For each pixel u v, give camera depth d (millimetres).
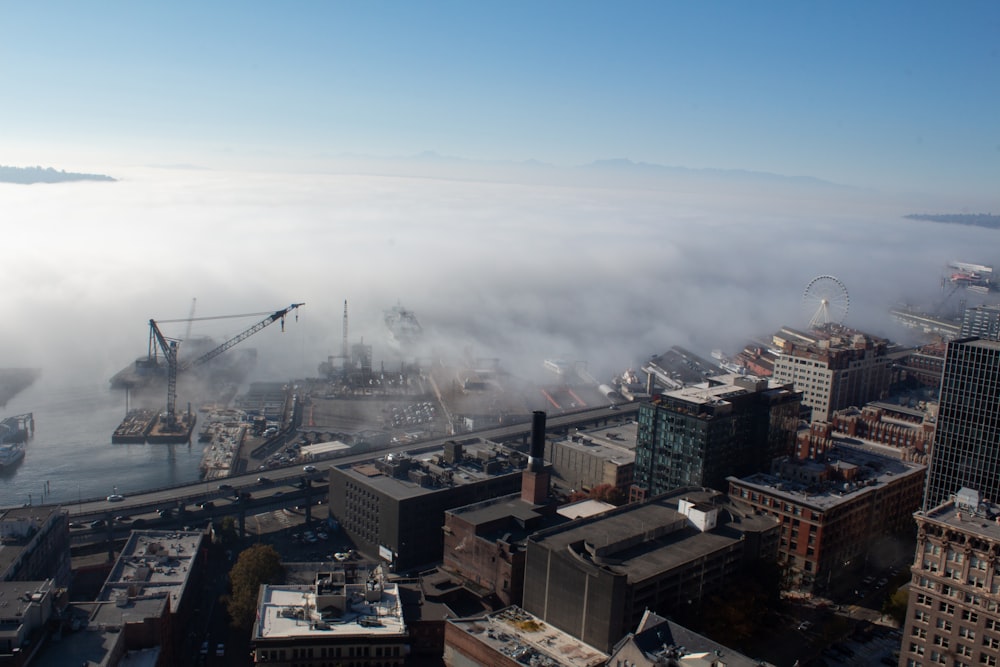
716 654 180375
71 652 197500
